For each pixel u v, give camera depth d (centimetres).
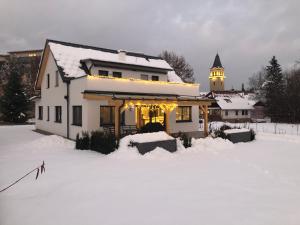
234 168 1170
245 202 756
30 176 998
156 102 1742
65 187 877
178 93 2312
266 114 5638
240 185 919
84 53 2327
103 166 1170
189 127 2405
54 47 2239
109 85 1902
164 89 2217
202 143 1719
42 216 658
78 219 641
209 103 2078
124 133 1806
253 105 5916
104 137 1474
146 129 1827
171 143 1521
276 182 960
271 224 617
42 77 2606
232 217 654
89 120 1811
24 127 3066
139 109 2008
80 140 1596
